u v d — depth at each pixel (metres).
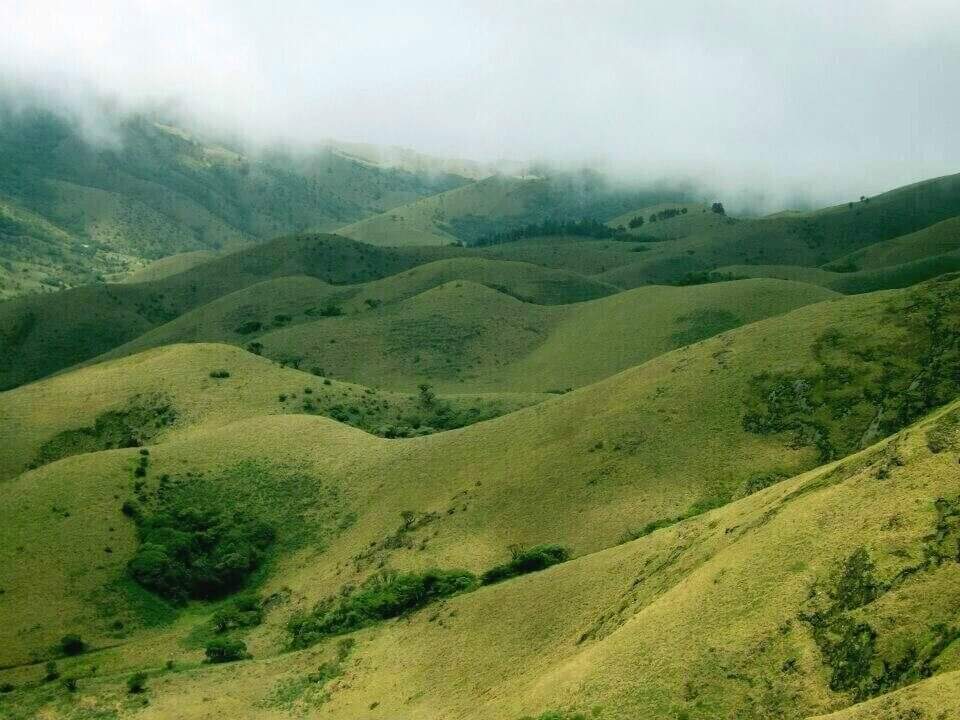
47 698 86.88
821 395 108.75
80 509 121.19
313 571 112.69
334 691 80.94
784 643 54.47
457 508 111.88
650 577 72.75
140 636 103.69
